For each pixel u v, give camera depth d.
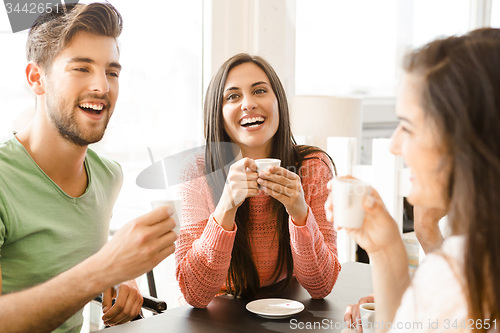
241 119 1.30
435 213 1.00
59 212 1.03
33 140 1.01
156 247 0.78
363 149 3.18
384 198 1.85
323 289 1.08
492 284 0.52
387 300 0.69
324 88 2.94
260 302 1.03
